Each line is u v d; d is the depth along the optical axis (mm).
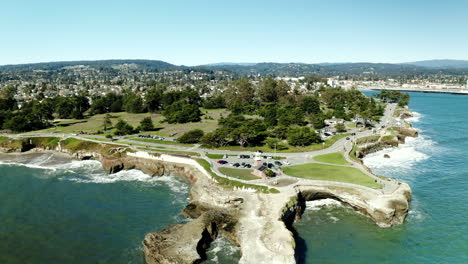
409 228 80438
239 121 186000
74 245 74500
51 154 154125
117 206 95688
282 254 65625
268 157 127375
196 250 69188
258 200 87625
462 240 74562
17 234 79188
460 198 95812
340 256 69812
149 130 189375
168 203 97750
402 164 130625
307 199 96125
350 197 90125
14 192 107000
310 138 146875
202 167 115312
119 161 132250
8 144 158125
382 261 68000
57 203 97938
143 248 73125
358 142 156250
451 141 168625
